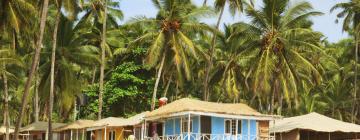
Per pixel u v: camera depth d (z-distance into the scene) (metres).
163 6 50.16
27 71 64.12
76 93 52.22
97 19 65.38
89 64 54.84
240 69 61.25
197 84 67.56
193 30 50.56
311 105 75.56
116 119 50.75
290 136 44.62
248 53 47.78
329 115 78.81
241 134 38.97
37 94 60.16
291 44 46.97
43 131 59.19
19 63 49.97
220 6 51.62
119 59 67.94
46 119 70.00
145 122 41.16
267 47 46.16
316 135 47.88
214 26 56.06
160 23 50.16
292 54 46.53
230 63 56.72
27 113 73.44
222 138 37.91
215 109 37.88
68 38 52.44
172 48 49.84
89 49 54.38
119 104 64.19
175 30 49.66
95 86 65.88
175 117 38.69
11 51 49.00
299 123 44.97
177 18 49.81
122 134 48.59
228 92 61.03
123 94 60.91
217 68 61.91
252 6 49.56
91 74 72.56
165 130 40.81
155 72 62.88
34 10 37.22
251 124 39.78
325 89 75.94
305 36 48.50
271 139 40.62
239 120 39.28
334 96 75.12
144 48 62.41
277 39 46.69
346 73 69.31
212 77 62.53
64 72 51.19
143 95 62.88
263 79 45.12
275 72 47.91
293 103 72.69
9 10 36.38
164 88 63.25
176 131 39.50
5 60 48.59
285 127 45.09
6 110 58.09
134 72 62.97
